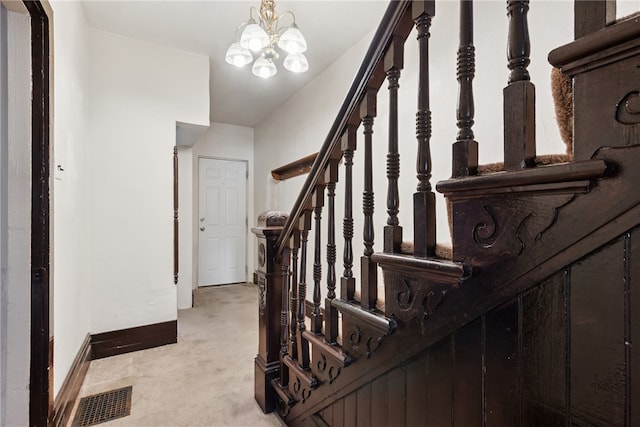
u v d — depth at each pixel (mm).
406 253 928
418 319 880
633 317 487
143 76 2787
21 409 1327
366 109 1063
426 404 871
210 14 2424
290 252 1765
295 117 3934
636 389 487
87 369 2283
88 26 2549
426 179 849
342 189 2936
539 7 1557
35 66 1368
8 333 1310
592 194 524
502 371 674
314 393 1427
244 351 2631
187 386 2068
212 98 4094
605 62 504
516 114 626
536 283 608
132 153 2738
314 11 2377
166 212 2865
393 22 922
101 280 2588
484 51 1777
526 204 617
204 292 4738
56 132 1634
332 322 1306
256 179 5277
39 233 1369
